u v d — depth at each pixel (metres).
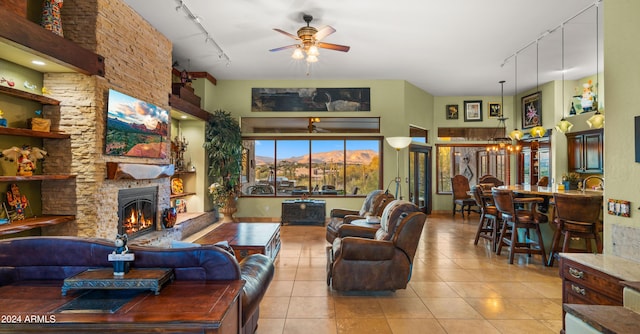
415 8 4.39
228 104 7.74
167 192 5.51
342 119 7.82
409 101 8.02
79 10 3.81
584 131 6.95
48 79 3.78
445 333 2.57
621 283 2.04
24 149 3.41
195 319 1.46
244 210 7.79
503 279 3.81
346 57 6.25
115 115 4.08
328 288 3.50
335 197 7.80
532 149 8.44
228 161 7.10
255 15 4.62
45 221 3.44
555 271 4.11
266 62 6.57
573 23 4.77
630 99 2.50
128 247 1.91
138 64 4.61
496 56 6.16
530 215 4.41
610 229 2.68
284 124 7.85
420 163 9.02
